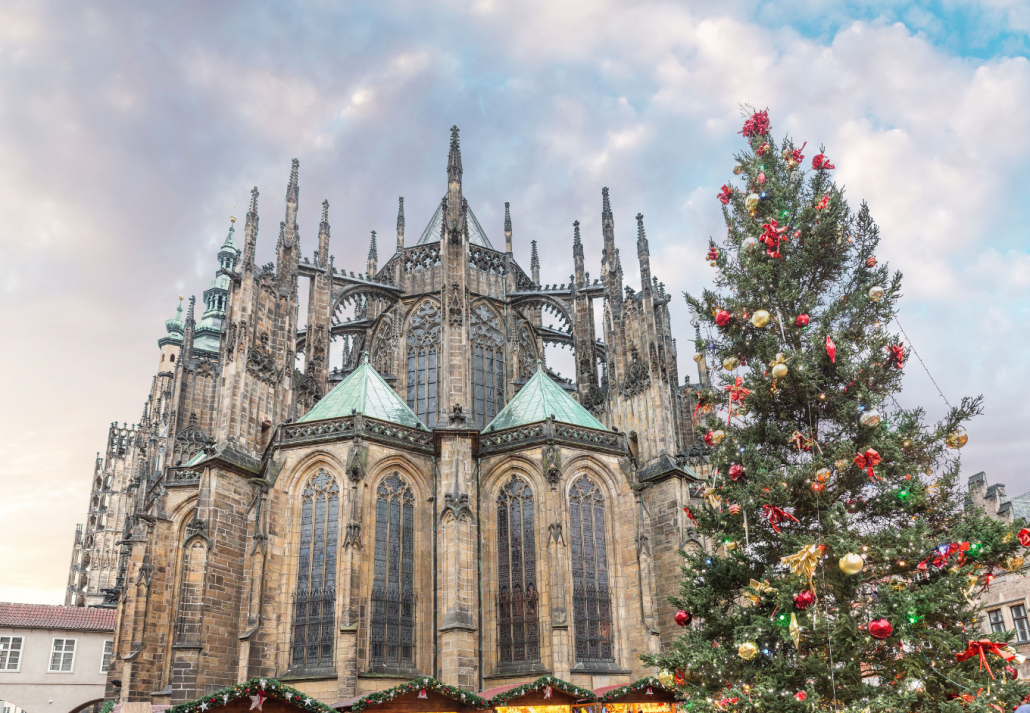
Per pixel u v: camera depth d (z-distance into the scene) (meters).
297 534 55.69
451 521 56.16
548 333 88.75
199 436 84.56
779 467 33.22
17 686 83.94
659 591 62.69
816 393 33.16
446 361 65.69
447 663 52.34
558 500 56.47
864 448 31.30
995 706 25.88
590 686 53.31
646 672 54.69
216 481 58.59
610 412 73.00
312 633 52.91
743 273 36.41
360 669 51.53
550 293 82.62
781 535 31.50
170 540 70.06
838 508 30.73
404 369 80.19
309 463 56.97
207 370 87.81
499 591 57.03
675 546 62.03
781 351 33.31
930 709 27.55
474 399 78.50
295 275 71.94
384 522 56.25
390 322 82.19
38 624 86.62
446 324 66.75
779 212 36.44
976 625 31.08
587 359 79.56
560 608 53.72
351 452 55.81
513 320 83.88
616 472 60.44
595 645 55.56
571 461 59.06
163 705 56.81
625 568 58.09
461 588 54.31
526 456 59.03
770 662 30.94
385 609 54.06
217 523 57.84
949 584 28.09
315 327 75.00
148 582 67.75
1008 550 29.03
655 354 69.56
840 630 28.34
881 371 32.91
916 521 30.62
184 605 54.53
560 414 63.03
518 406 65.50
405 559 56.28
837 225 35.62
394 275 84.12
